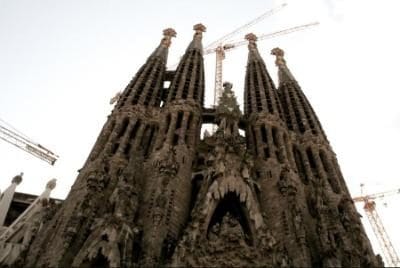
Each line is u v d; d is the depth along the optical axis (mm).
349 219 41344
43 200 50625
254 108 61688
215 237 34031
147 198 39938
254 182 44812
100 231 32156
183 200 41500
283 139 54531
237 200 37938
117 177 42469
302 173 51531
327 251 34969
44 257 32156
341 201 45125
